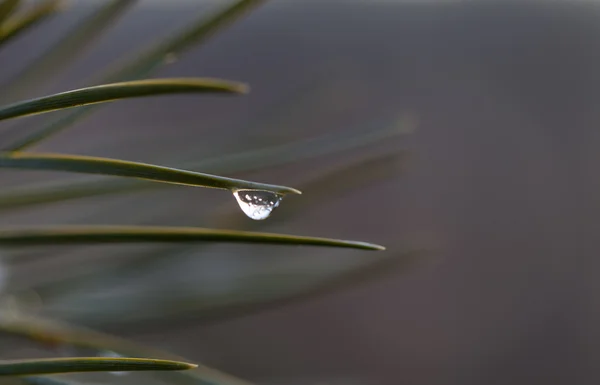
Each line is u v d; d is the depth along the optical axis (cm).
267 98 47
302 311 49
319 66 48
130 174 18
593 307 53
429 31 51
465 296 51
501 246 51
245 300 23
